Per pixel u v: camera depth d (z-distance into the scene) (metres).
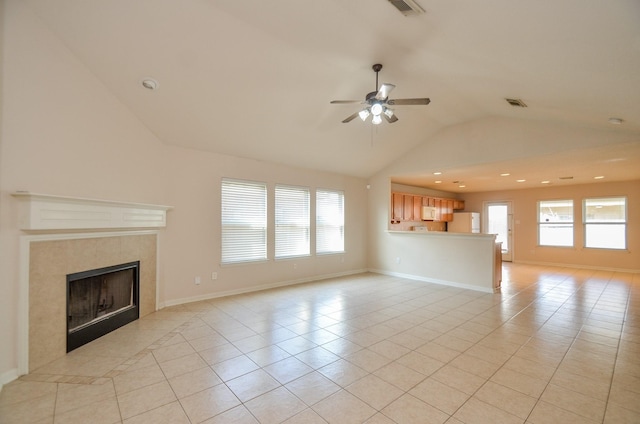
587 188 7.63
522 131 4.64
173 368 2.53
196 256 4.56
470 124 5.26
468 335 3.26
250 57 3.09
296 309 4.18
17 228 2.36
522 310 4.16
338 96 3.95
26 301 2.42
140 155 3.79
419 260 6.23
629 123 3.37
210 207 4.70
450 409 1.99
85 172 2.99
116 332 3.32
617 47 1.84
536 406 2.02
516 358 2.72
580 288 5.48
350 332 3.34
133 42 2.79
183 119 3.91
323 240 6.41
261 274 5.33
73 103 2.86
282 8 2.39
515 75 2.75
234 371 2.48
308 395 2.15
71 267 2.84
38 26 2.50
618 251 7.19
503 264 8.39
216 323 3.61
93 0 2.38
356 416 1.92
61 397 2.11
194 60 3.05
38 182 2.52
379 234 7.03
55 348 2.67
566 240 7.99
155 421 1.87
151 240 3.99
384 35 2.59
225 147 4.68
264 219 5.40
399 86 3.83
